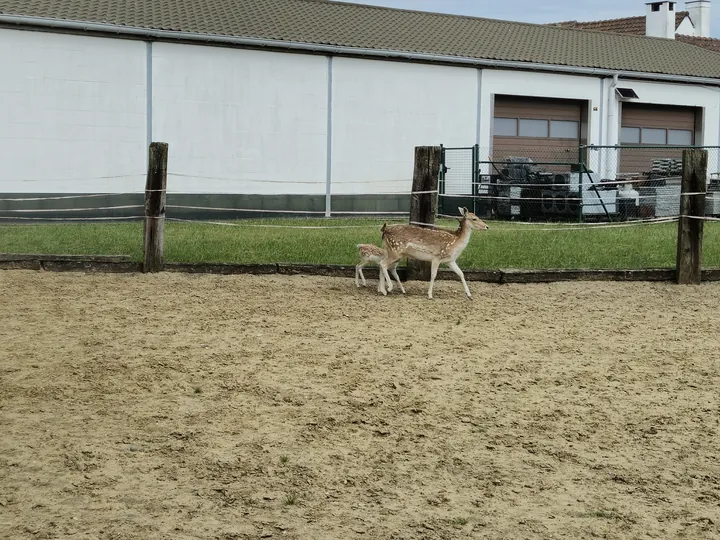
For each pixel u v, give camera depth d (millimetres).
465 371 8133
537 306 11039
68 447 6121
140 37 21688
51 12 21062
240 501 5379
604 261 14344
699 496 5621
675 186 25359
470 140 26484
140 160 22000
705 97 30812
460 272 11336
